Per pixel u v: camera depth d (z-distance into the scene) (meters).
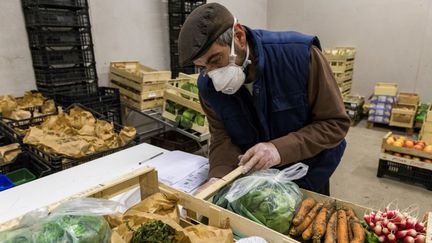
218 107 1.03
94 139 1.49
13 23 2.15
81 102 2.16
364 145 3.29
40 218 0.50
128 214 0.57
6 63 2.18
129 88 2.51
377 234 0.60
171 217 0.59
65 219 0.48
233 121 1.02
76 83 2.31
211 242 0.52
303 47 0.95
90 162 1.23
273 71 0.92
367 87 4.22
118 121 2.43
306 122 1.02
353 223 0.63
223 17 0.79
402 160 2.46
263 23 4.83
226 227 0.61
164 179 1.05
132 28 2.95
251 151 0.87
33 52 2.23
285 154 0.87
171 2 3.03
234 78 0.88
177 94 2.20
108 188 0.67
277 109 0.96
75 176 1.09
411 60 3.81
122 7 2.83
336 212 0.69
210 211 0.63
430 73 3.72
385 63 4.00
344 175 2.64
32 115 1.76
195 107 2.09
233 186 0.71
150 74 2.38
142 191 0.75
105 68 2.81
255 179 0.70
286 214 0.64
